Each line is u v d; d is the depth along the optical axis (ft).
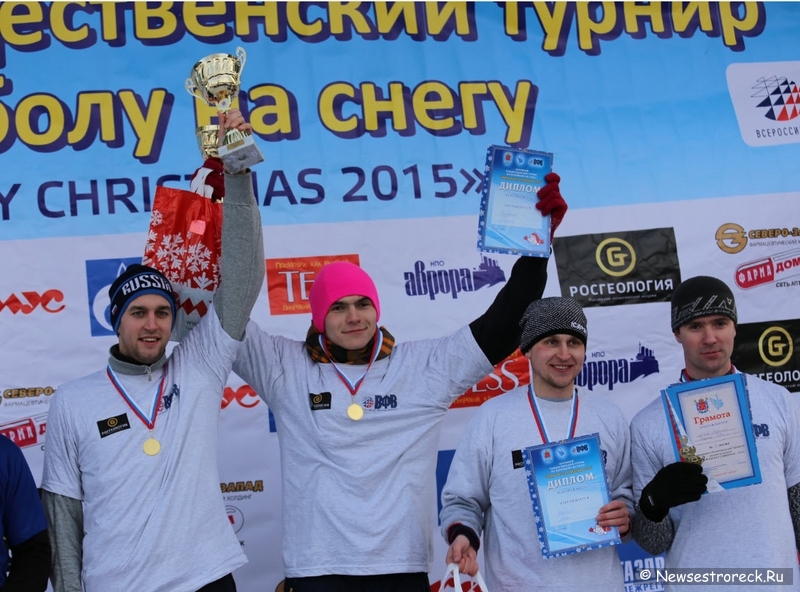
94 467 9.10
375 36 14.26
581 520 9.45
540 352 10.03
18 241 12.95
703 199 14.28
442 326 13.57
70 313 12.91
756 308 14.05
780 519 9.59
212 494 9.24
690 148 14.48
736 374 9.61
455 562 9.29
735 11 15.06
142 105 13.56
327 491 9.42
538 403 10.18
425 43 14.35
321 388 9.80
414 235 13.73
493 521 9.92
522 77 14.44
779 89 14.84
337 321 9.87
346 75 14.07
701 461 9.43
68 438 9.27
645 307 13.93
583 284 13.88
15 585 8.73
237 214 9.36
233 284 9.51
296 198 13.58
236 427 12.92
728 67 14.84
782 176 14.51
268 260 13.35
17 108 13.30
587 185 14.19
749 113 14.71
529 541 9.59
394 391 9.86
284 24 14.10
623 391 13.74
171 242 10.19
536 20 14.66
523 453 9.67
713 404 9.57
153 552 8.79
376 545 9.22
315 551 9.27
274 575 12.68
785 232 14.30
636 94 14.60
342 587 9.23
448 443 13.28
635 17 14.85
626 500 10.00
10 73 13.39
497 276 13.80
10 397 12.60
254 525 12.78
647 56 14.76
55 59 13.53
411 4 14.42
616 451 10.10
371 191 13.76
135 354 9.45
